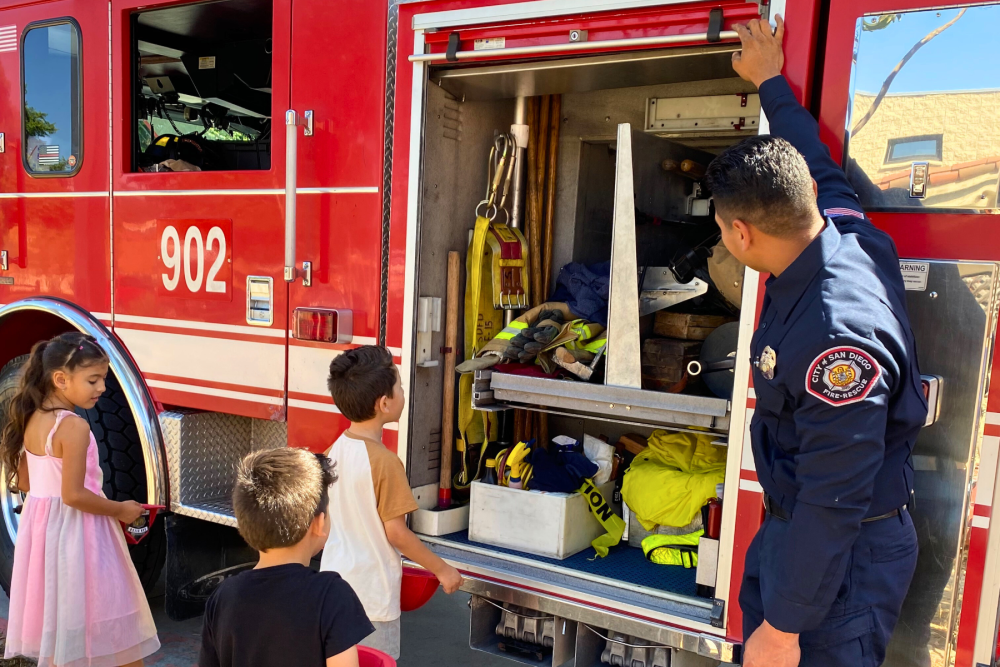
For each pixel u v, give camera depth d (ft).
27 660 10.57
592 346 9.16
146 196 10.74
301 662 5.07
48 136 11.62
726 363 8.07
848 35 6.53
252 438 11.37
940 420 6.27
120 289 11.09
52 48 11.48
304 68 9.33
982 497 6.16
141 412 10.71
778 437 5.60
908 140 6.37
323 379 9.39
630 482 9.26
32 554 8.34
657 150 9.14
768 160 5.26
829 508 4.90
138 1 10.61
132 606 8.75
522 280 10.09
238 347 10.05
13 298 12.25
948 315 6.22
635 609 7.57
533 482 8.95
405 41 8.62
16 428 8.43
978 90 6.13
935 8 6.24
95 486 8.64
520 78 8.71
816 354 4.99
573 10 7.60
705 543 7.40
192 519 10.78
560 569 8.27
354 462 7.57
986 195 6.13
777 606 5.16
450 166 9.27
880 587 5.50
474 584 8.43
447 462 9.39
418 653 11.35
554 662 8.06
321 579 5.25
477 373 8.87
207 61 12.45
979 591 6.20
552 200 10.53
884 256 5.66
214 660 5.30
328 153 9.23
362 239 9.06
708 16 7.07
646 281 9.11
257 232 9.81
